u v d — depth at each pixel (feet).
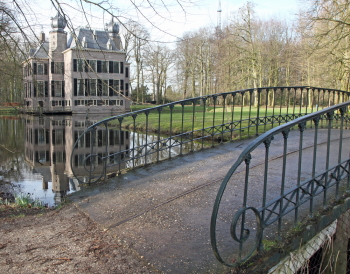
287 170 16.98
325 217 10.60
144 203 13.57
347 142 24.02
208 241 10.11
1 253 9.71
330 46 52.49
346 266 11.93
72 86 130.41
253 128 37.45
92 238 10.69
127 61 138.62
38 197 20.13
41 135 60.75
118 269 8.79
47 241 10.52
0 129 71.00
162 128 53.47
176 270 8.64
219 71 112.27
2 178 26.73
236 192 14.20
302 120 8.74
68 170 30.19
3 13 21.21
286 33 119.14
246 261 8.47
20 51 22.94
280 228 9.16
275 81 123.24
